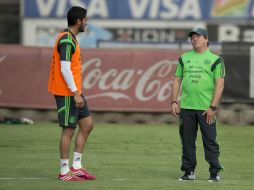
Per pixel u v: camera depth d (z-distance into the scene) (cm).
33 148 3950
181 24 8031
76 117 2806
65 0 8050
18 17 8419
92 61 5391
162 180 2923
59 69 2791
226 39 8000
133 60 5388
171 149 3994
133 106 5397
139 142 4272
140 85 5400
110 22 8031
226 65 5338
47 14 8069
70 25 2825
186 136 2900
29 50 5388
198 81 2856
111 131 4838
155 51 5384
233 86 5350
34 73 5391
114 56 5397
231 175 3125
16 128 4953
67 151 2852
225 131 4934
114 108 5397
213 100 2847
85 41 8019
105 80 5397
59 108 2803
